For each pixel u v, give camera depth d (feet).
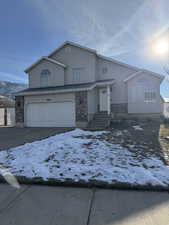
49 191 9.80
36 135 29.09
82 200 8.75
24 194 9.47
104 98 46.09
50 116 41.50
